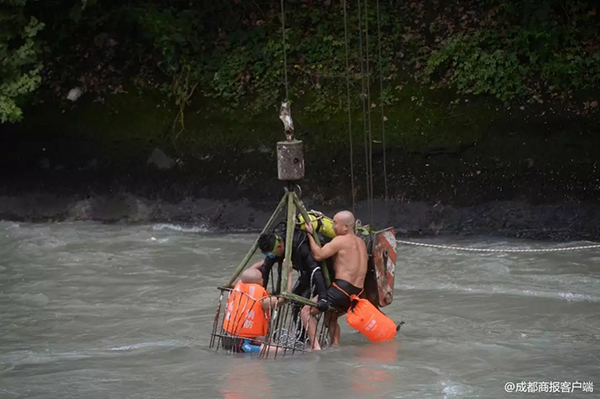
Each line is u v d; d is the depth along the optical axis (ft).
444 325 63.82
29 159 101.71
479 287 72.49
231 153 97.96
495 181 90.43
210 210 96.68
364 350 58.49
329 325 59.26
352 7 102.83
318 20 102.99
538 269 76.84
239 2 105.50
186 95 100.37
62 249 87.45
